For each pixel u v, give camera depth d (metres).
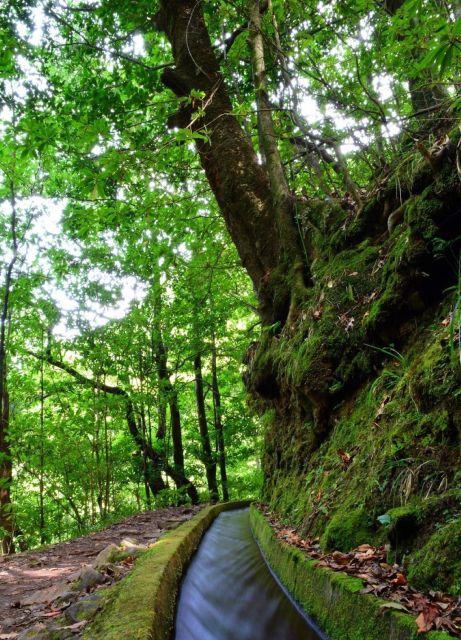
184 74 6.73
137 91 9.27
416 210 3.16
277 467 5.45
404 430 2.50
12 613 3.36
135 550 4.40
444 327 2.71
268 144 6.37
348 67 6.38
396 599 1.75
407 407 2.62
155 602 2.33
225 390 18.72
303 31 5.85
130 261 12.35
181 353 14.95
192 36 6.84
